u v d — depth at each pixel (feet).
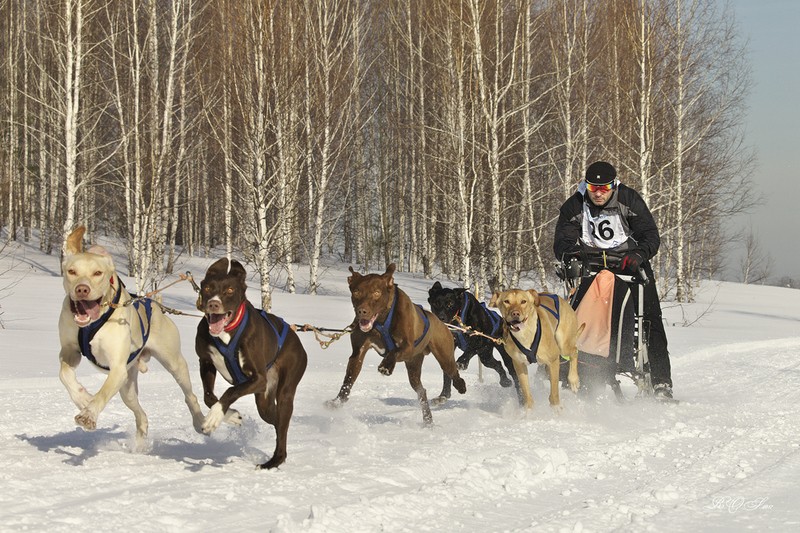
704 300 110.63
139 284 75.41
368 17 115.75
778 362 46.93
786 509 16.76
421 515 15.53
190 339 47.09
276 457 19.47
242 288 18.84
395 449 22.09
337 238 154.30
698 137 90.79
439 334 27.48
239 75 77.51
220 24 84.74
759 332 66.64
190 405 21.66
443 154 79.51
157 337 20.54
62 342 19.20
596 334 30.40
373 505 15.67
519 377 28.86
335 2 92.43
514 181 90.89
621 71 85.81
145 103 91.76
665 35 87.30
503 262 77.25
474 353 34.14
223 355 18.90
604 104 87.61
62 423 25.05
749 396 34.24
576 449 22.35
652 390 32.24
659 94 88.02
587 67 84.94
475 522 15.29
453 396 33.96
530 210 82.28
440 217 107.55
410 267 133.49
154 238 79.00
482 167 77.82
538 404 30.89
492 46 80.48
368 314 24.07
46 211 130.52
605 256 31.19
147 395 31.45
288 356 20.11
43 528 13.75
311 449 21.80
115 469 18.30
